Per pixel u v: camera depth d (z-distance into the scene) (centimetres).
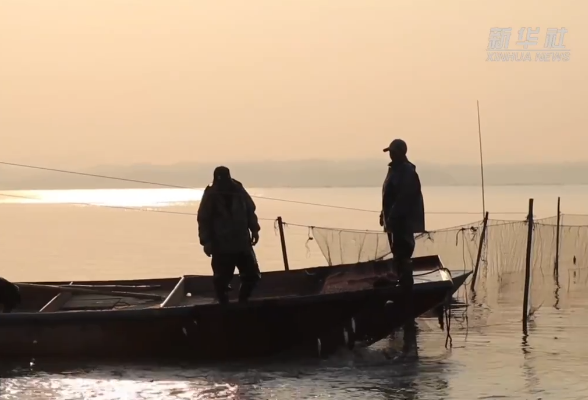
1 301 1466
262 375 1270
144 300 1586
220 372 1294
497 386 1191
